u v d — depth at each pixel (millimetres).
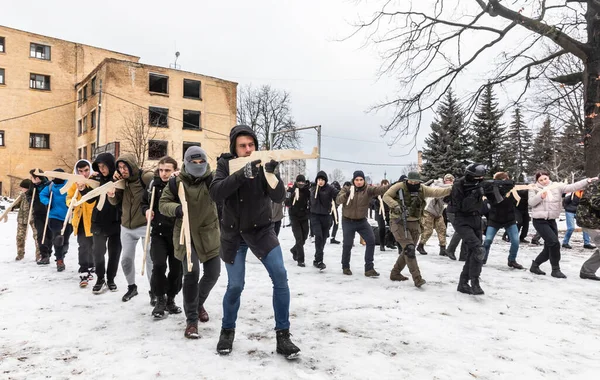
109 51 37219
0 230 12492
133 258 4645
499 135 33938
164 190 3553
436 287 5449
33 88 33750
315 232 6820
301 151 2898
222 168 3074
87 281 5332
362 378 2756
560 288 5438
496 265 7168
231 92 35500
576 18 12039
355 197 6172
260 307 4488
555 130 18078
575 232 13031
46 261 6957
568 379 2768
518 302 4738
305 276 6180
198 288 3646
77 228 5344
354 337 3543
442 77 13742
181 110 32656
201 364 2947
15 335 3525
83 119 33906
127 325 3803
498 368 2934
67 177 4637
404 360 3059
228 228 3121
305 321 3980
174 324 3844
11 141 32844
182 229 3268
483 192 5086
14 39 33000
